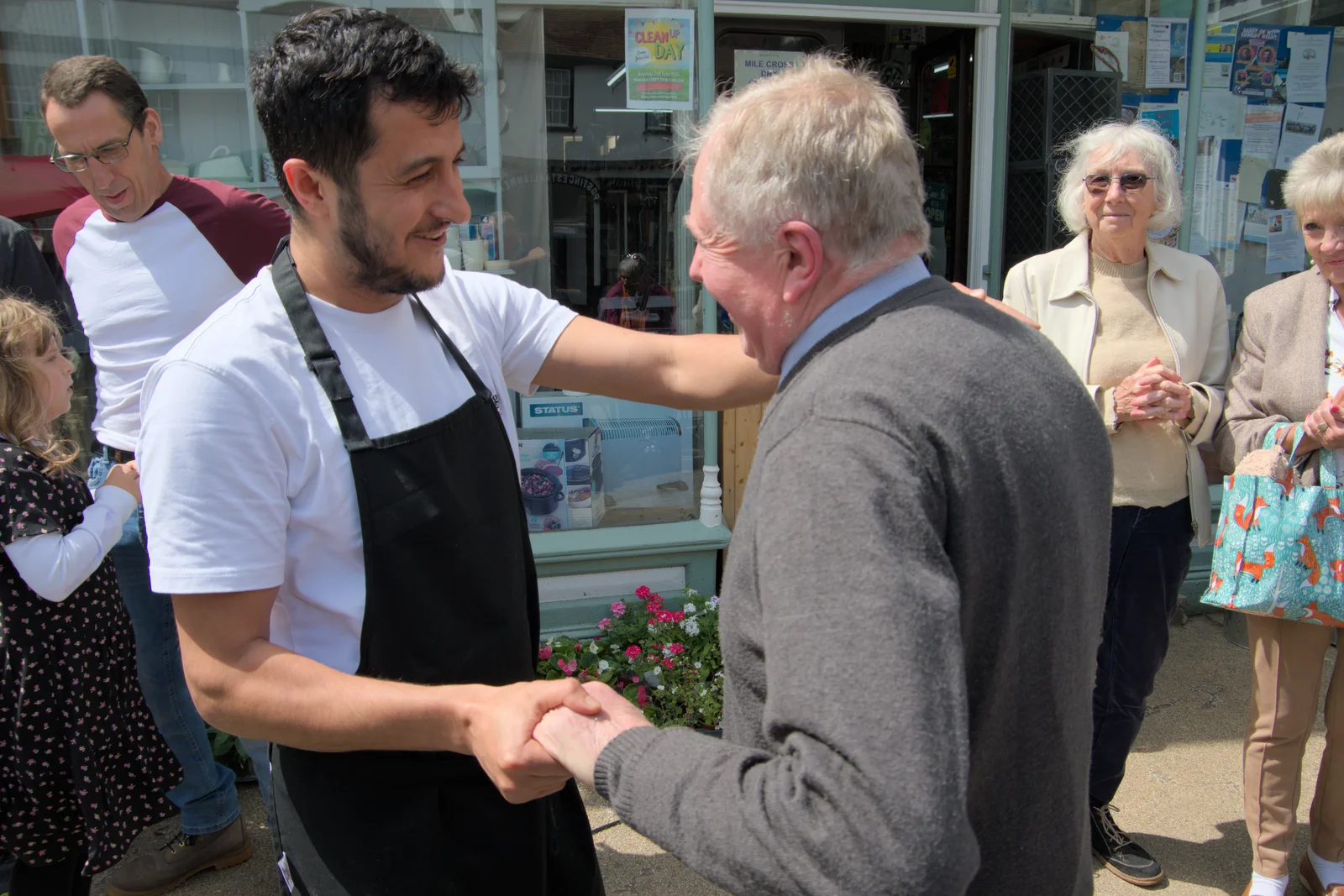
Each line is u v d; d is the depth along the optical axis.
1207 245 4.15
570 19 3.35
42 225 2.92
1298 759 2.26
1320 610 2.08
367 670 1.23
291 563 1.20
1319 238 2.16
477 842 1.33
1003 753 0.96
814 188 0.94
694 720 3.14
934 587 0.79
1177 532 2.36
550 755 0.98
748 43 4.30
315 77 1.08
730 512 3.77
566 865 1.52
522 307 1.58
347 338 1.23
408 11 3.24
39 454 1.96
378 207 1.13
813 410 0.88
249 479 1.13
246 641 1.15
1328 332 2.19
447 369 1.34
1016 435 0.90
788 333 1.02
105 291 2.29
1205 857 2.57
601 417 3.56
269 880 2.50
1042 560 0.93
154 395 1.15
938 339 0.92
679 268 3.57
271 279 1.24
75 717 1.97
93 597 2.02
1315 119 4.14
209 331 1.18
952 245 4.53
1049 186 3.82
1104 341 2.38
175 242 2.27
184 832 2.49
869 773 0.73
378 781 1.28
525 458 3.54
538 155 3.41
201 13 3.04
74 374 2.87
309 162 1.12
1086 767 1.07
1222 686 3.44
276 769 1.34
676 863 2.58
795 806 0.77
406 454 1.23
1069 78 3.78
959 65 4.14
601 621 3.45
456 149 1.16
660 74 3.42
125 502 2.02
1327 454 2.15
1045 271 2.46
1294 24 4.04
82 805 1.96
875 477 0.82
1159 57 3.92
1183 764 2.98
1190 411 2.28
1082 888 1.11
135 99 2.18
